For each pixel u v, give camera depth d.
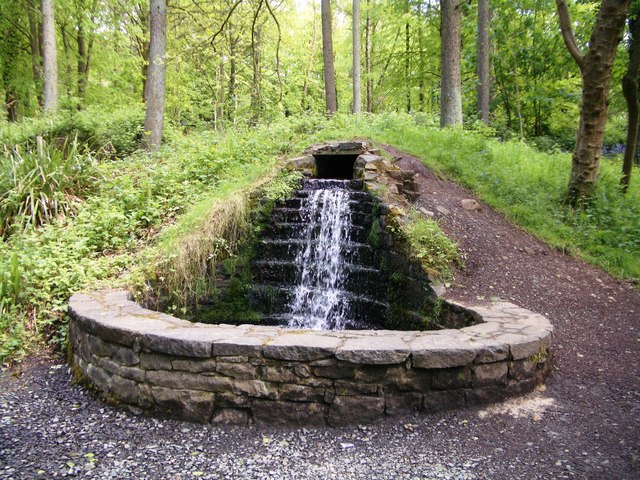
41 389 3.75
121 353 3.36
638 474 2.55
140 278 5.00
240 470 2.63
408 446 2.86
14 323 4.67
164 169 7.39
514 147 10.48
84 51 17.19
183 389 3.17
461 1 10.34
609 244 6.77
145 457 2.77
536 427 3.05
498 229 6.56
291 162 7.29
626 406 3.34
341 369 3.06
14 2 14.76
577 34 13.46
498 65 14.91
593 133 7.41
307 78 22.80
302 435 3.00
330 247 6.28
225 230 5.96
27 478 2.53
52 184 6.81
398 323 5.27
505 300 4.93
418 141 8.77
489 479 2.53
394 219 5.59
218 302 5.84
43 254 5.52
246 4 12.43
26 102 16.27
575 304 5.16
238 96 18.14
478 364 3.24
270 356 3.06
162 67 10.80
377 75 21.78
